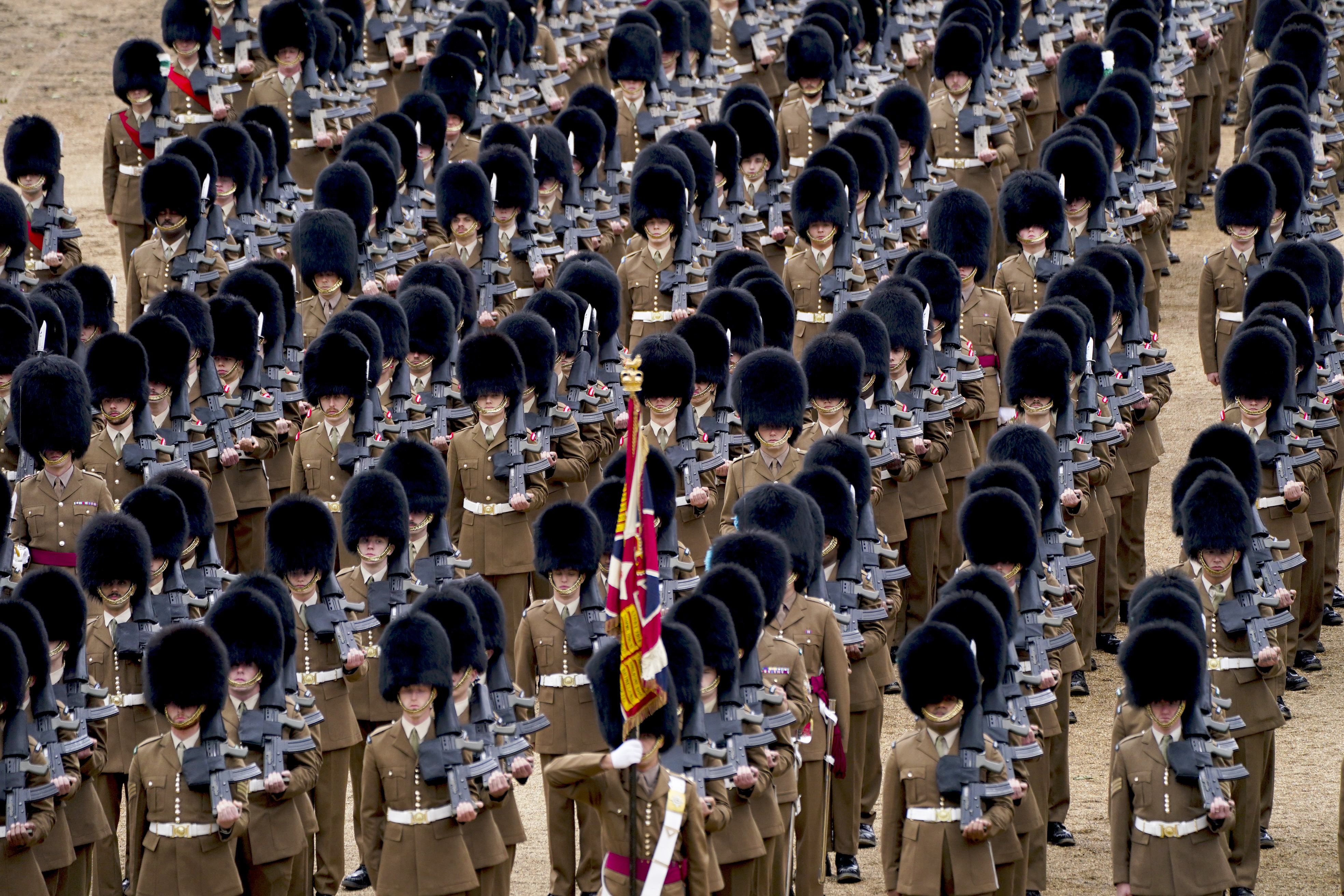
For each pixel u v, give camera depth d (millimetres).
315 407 83875
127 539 66750
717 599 57344
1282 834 70438
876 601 67938
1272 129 114438
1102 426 83312
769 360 75000
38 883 58531
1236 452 77188
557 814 63469
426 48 135500
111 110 177875
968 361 87438
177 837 57812
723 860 56938
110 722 66500
